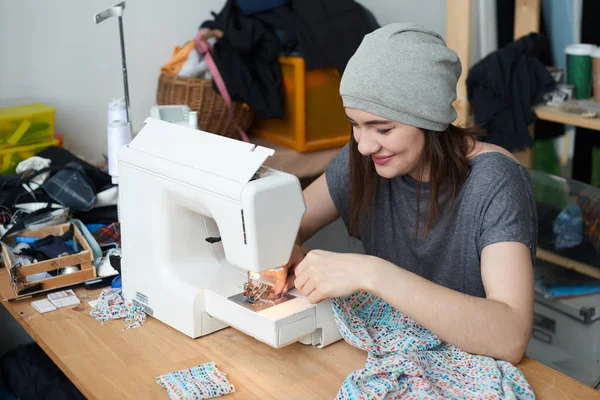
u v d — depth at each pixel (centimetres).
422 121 143
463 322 131
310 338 142
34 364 221
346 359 139
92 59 272
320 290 138
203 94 263
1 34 252
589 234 276
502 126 281
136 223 155
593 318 265
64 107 271
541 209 290
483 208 150
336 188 181
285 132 282
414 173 163
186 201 144
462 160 153
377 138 146
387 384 122
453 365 133
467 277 159
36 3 255
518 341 133
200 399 125
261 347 144
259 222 130
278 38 273
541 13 315
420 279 135
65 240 182
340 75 277
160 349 143
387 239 176
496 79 278
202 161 141
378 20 333
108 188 214
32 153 240
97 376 133
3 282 173
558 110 278
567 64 292
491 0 310
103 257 179
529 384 129
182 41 290
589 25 306
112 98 280
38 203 201
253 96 266
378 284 134
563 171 316
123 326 153
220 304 144
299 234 180
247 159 134
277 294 144
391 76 139
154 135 156
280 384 130
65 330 151
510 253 142
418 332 142
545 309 276
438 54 142
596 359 265
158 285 151
